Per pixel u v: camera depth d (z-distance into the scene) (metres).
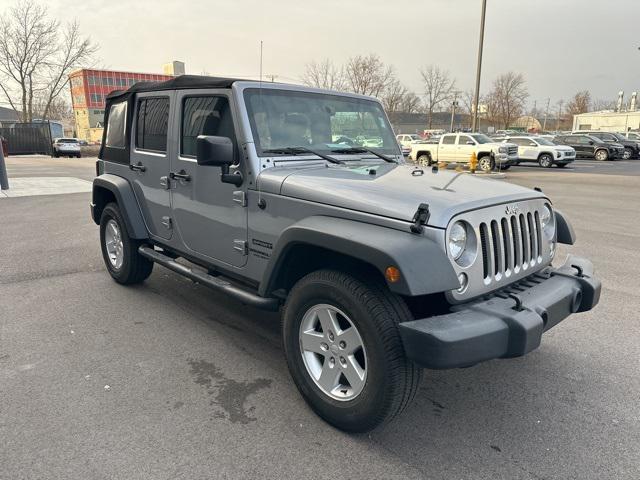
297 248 3.02
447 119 65.62
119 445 2.70
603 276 5.94
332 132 3.88
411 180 3.09
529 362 3.77
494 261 2.78
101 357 3.72
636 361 3.79
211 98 3.63
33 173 19.80
